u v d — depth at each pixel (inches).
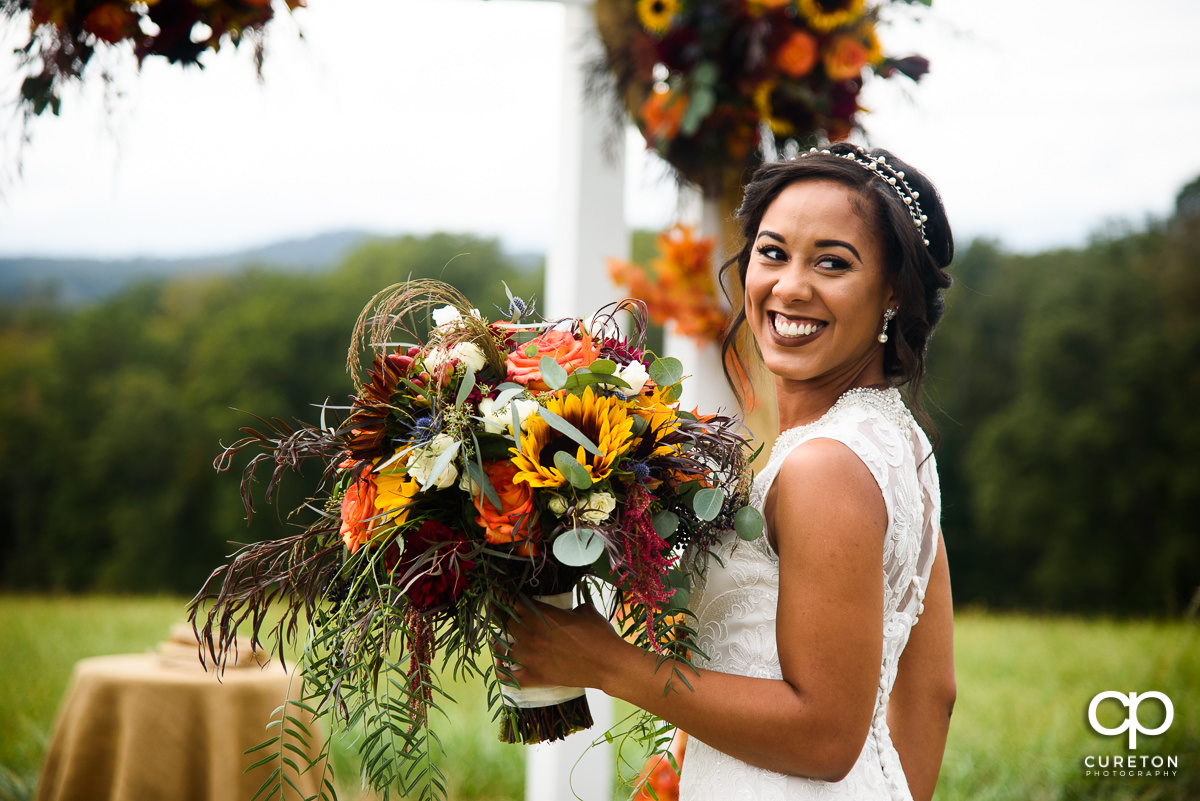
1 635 329.1
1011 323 541.3
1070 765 188.4
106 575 504.4
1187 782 180.9
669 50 113.2
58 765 124.6
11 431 517.0
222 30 98.8
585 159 122.3
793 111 114.5
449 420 49.3
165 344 542.9
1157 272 530.0
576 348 53.6
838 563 50.1
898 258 57.8
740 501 54.4
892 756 58.7
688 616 57.7
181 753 120.0
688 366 126.1
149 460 516.4
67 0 94.6
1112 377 513.0
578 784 119.3
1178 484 495.5
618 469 49.9
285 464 53.4
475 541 49.7
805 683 50.1
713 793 55.9
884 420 55.9
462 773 179.9
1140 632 356.8
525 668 54.7
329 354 547.5
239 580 53.8
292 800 120.9
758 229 61.8
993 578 523.5
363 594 52.4
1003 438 524.7
